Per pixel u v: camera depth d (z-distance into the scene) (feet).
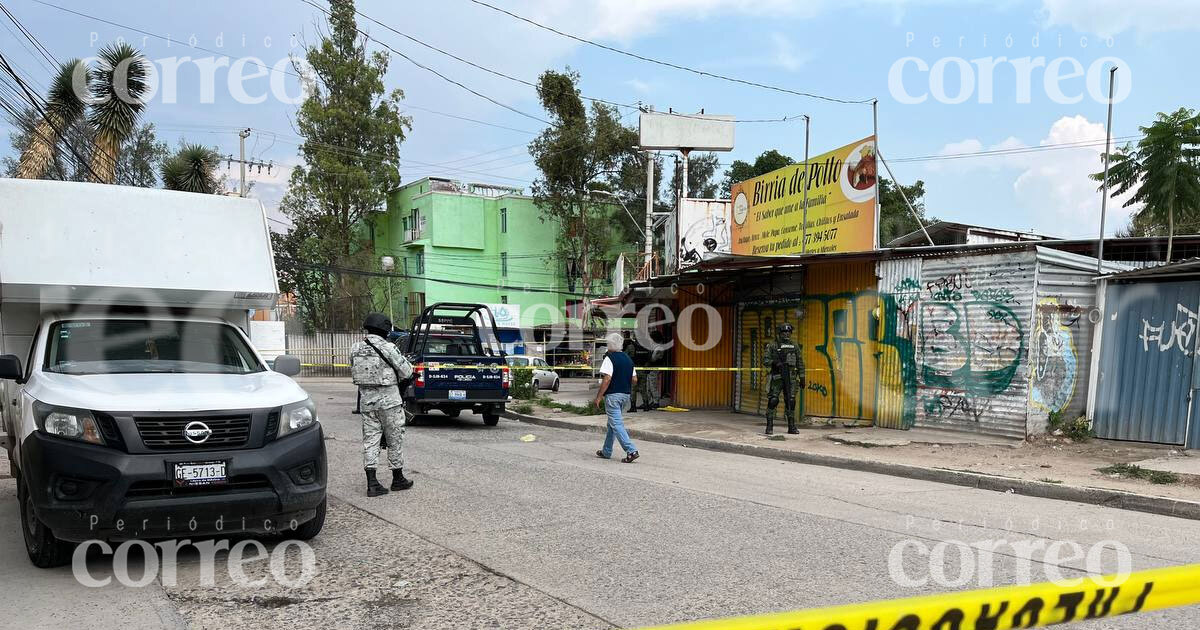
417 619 13.78
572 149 141.90
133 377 18.43
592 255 150.30
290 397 18.39
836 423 43.68
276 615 13.98
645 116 86.53
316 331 138.41
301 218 141.59
